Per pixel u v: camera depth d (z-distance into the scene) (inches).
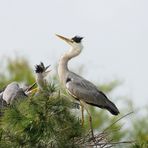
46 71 719.7
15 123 498.3
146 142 533.6
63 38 745.6
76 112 524.7
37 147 502.6
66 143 507.8
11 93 711.7
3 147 498.3
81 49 742.5
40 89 523.8
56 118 499.2
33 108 497.0
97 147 629.9
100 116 1036.5
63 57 740.7
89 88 727.1
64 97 509.4
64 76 734.5
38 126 496.4
